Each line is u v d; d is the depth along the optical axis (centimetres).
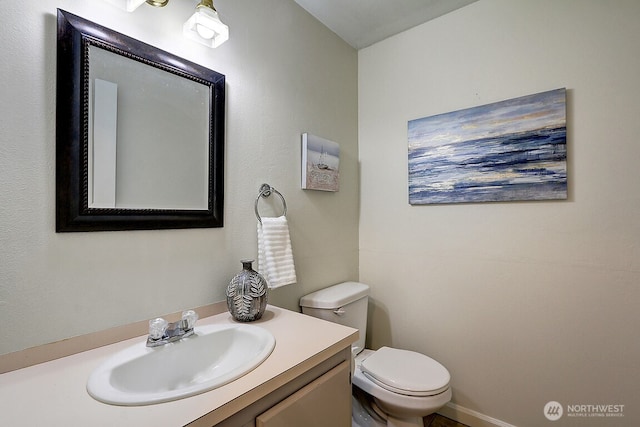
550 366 142
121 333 94
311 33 169
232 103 127
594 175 132
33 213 79
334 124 186
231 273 126
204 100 116
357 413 150
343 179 194
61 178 82
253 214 135
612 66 128
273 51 146
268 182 142
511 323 152
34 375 74
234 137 127
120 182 94
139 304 98
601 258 131
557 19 140
